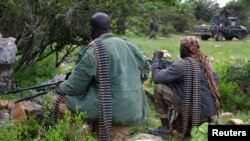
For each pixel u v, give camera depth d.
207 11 47.41
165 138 6.20
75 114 4.61
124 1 8.02
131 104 4.45
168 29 37.47
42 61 9.05
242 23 44.59
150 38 29.47
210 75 6.05
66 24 7.76
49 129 4.87
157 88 6.25
